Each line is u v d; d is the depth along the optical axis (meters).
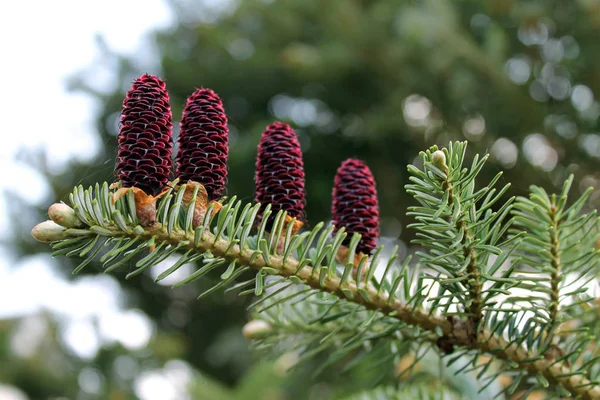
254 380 1.51
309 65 2.43
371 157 2.57
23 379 2.66
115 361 2.68
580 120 1.84
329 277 0.65
